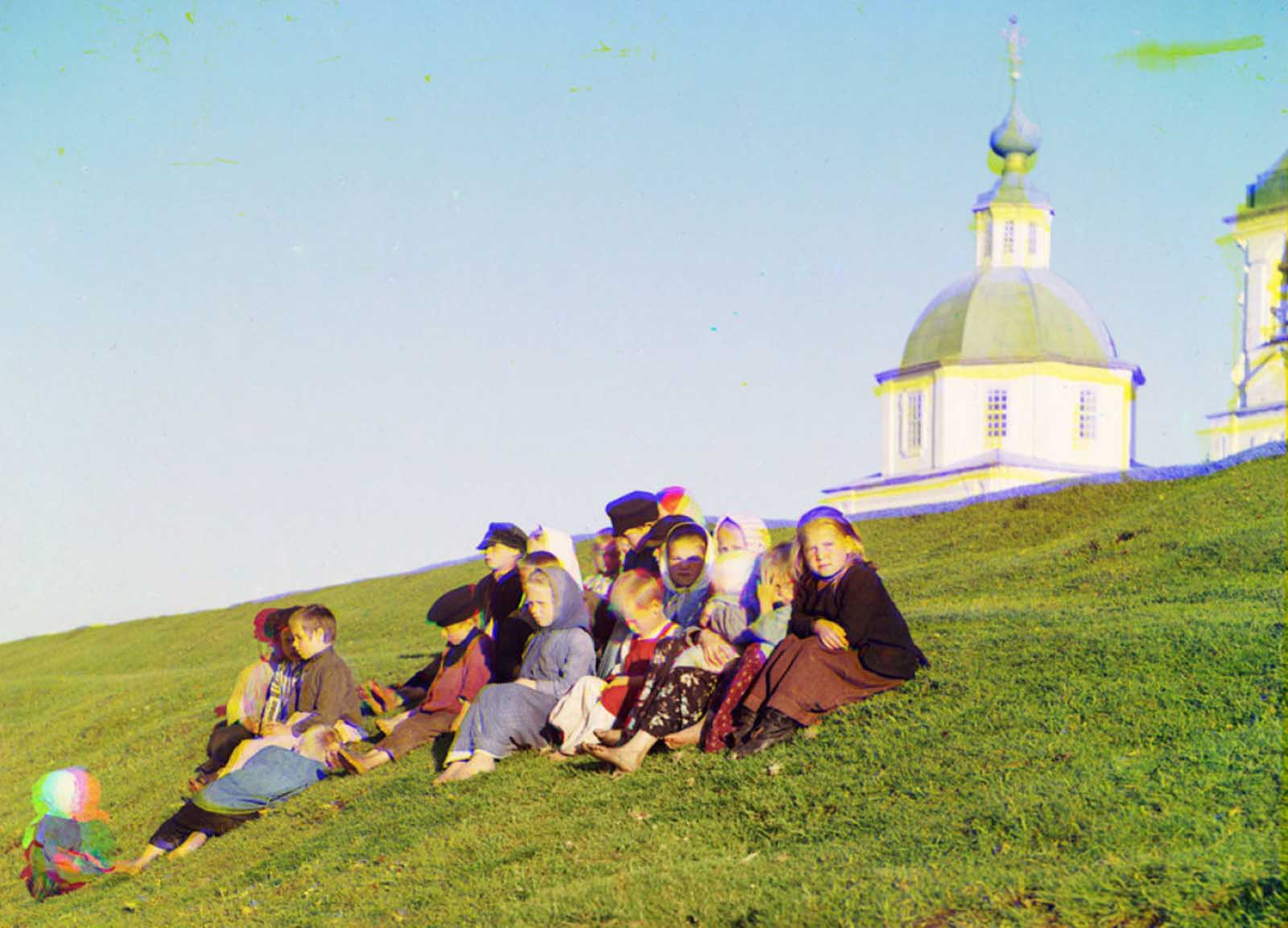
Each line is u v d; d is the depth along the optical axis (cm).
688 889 418
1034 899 364
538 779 604
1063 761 477
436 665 925
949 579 1316
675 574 654
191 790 827
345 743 734
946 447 2738
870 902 380
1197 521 1204
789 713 566
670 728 587
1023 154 2867
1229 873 349
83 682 1886
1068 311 2772
